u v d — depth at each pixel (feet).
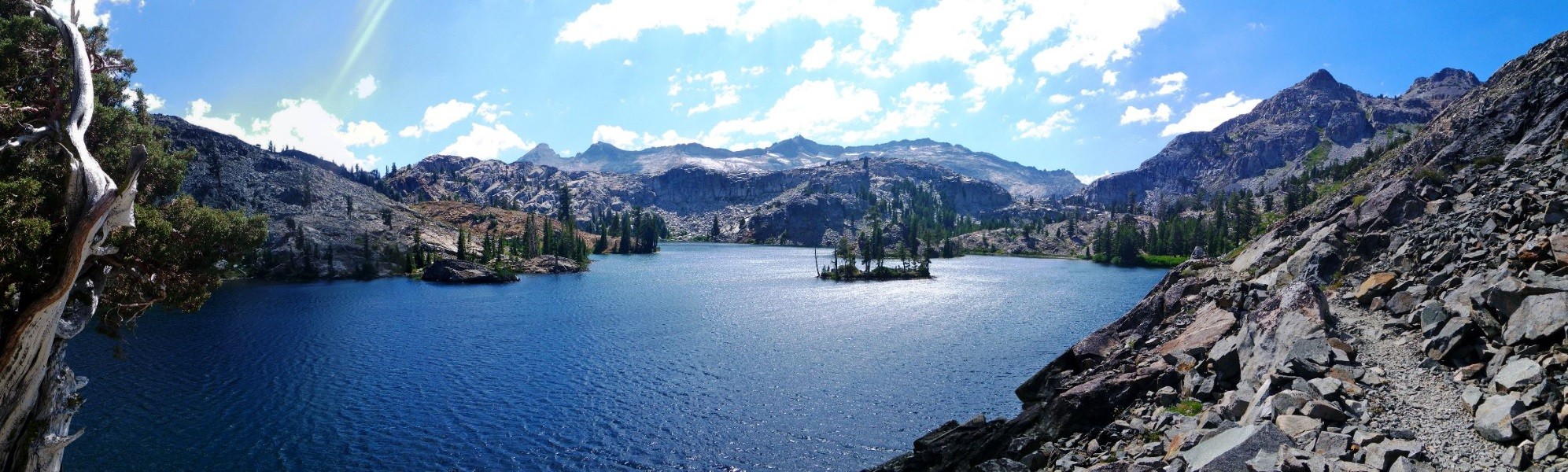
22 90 88.07
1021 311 360.07
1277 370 64.08
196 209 101.91
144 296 103.30
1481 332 61.57
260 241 110.11
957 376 213.25
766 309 374.84
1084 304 389.60
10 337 69.77
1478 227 84.74
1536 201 81.20
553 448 154.81
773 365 231.50
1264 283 99.35
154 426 169.89
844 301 413.59
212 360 245.24
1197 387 72.23
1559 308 54.90
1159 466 56.70
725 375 217.56
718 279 570.87
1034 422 78.95
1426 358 62.85
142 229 90.89
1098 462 65.21
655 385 206.80
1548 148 100.27
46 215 77.97
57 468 81.51
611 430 165.78
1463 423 51.03
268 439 161.07
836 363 232.94
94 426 168.76
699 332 299.58
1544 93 118.83
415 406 186.50
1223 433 55.83
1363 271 91.35
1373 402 56.59
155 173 101.96
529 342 278.67
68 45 82.38
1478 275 70.79
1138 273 627.87
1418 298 75.10
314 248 640.99
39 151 84.84
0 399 69.87
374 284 542.57
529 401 190.08
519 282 557.33
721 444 156.04
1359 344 69.10
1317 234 106.32
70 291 81.46
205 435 163.73
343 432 165.68
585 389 202.08
